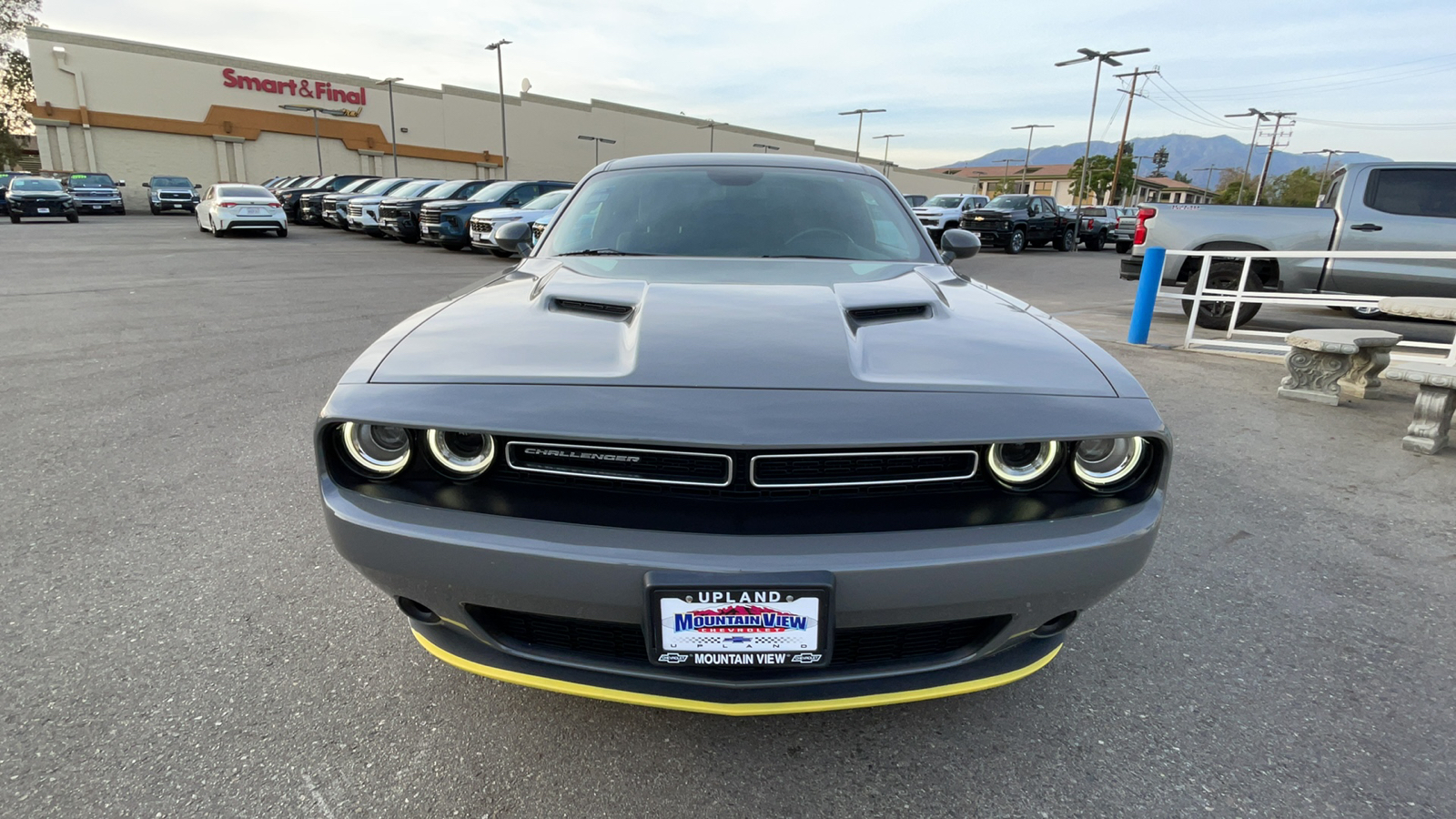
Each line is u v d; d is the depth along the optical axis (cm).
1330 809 152
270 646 199
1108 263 1773
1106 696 188
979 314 185
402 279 1023
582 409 136
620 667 143
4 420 380
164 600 220
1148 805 153
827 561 129
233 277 998
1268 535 283
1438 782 161
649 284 194
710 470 136
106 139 3722
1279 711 184
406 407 140
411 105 4631
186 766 157
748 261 229
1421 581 250
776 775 159
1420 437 380
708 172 280
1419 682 196
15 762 156
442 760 161
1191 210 758
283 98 4175
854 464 138
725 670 139
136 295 807
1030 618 143
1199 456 371
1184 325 795
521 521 136
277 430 374
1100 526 140
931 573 131
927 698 146
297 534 263
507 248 293
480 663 150
